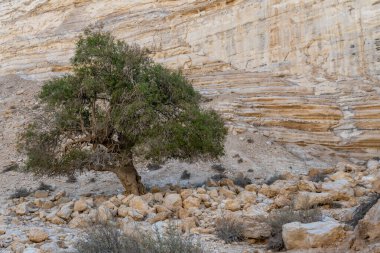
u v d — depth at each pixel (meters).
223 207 11.04
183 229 9.13
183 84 15.44
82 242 7.07
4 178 19.86
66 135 15.03
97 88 14.45
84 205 11.64
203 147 14.32
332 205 10.27
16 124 27.98
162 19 35.09
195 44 32.88
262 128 24.39
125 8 38.25
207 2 33.00
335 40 26.20
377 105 23.39
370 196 10.66
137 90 14.05
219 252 7.34
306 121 24.41
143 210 10.93
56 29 41.31
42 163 14.57
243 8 30.62
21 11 43.88
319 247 6.85
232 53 30.78
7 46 42.03
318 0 27.11
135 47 16.12
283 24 28.45
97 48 15.02
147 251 6.16
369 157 22.64
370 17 25.12
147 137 13.73
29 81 38.06
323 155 22.94
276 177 16.25
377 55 24.64
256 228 8.20
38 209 12.86
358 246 6.50
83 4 41.50
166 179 18.23
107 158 14.09
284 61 28.09
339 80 25.58
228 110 25.11
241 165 20.08
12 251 7.78
